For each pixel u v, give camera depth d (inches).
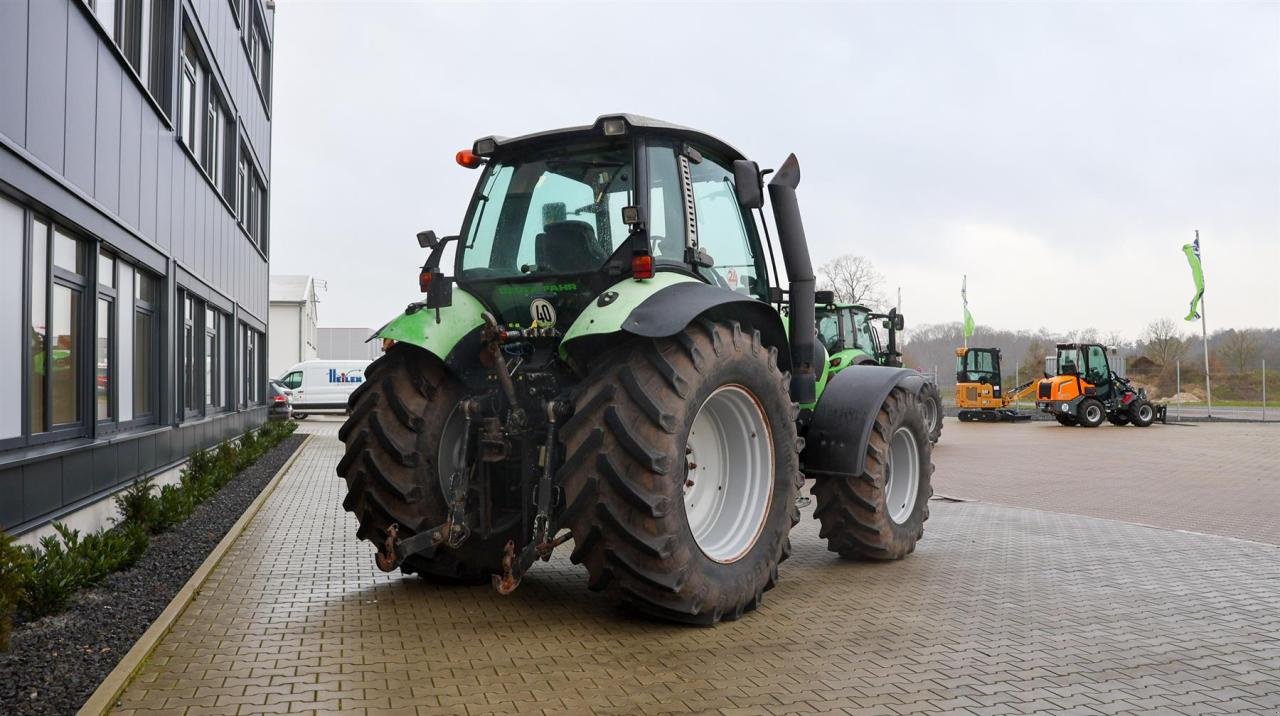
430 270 193.3
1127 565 233.1
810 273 214.2
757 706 125.5
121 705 123.3
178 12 430.3
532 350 186.5
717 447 189.2
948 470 547.8
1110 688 135.1
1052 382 1063.6
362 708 122.7
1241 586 207.5
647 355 164.9
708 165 208.5
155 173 381.4
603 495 157.9
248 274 740.7
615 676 138.1
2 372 227.1
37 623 172.2
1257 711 126.1
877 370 239.5
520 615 175.9
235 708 122.3
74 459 273.0
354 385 1309.1
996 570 226.2
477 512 183.0
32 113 241.3
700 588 164.2
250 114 743.1
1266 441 808.3
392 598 190.2
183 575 219.0
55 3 259.0
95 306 298.5
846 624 171.5
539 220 193.5
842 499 230.2
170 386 413.1
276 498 370.6
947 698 129.7
